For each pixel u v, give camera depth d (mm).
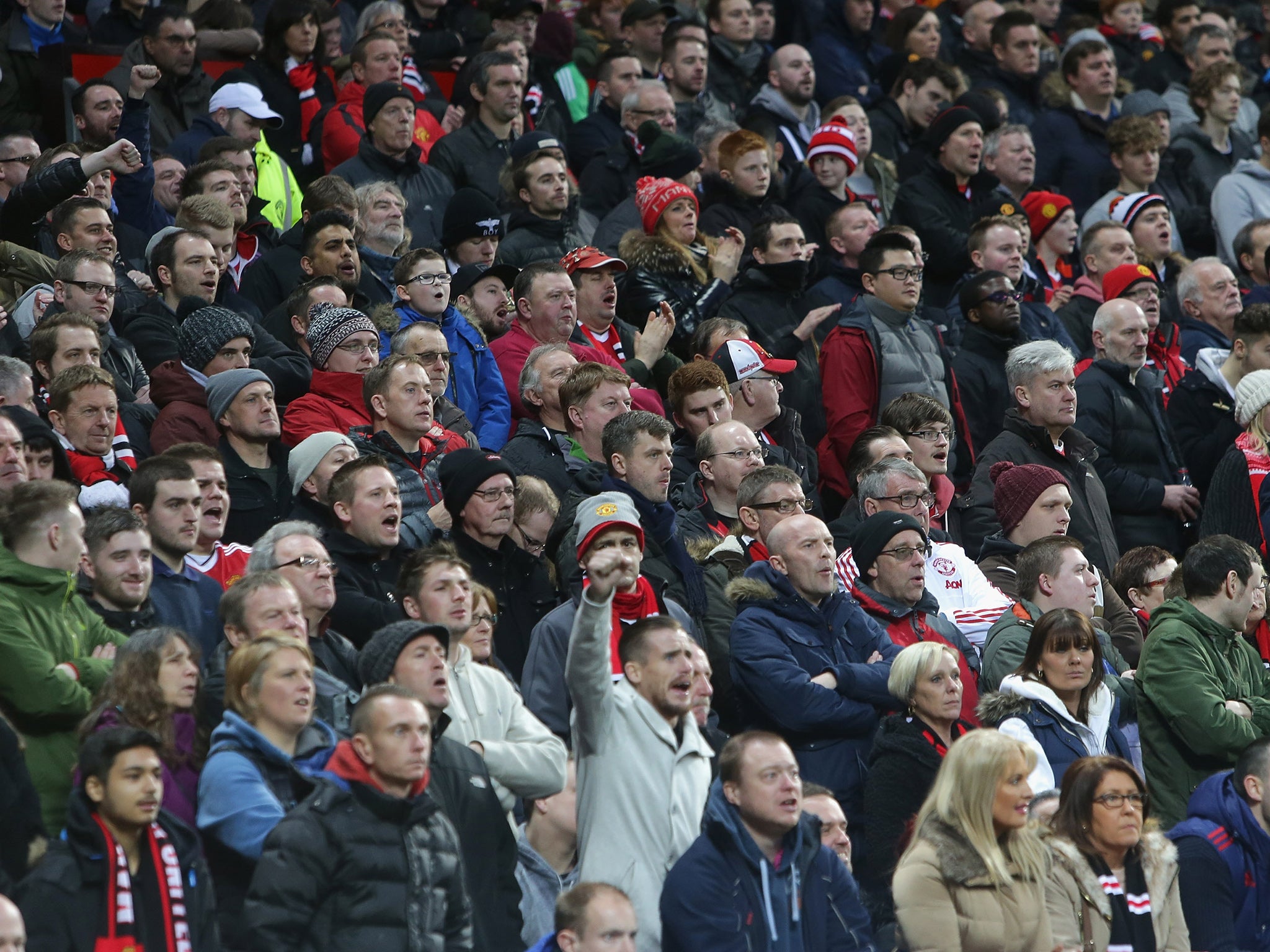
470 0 60031
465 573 26109
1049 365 37625
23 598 23812
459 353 36625
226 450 31234
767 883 23344
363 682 23781
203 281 35250
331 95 50062
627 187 47594
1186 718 29375
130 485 26938
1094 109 57844
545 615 29656
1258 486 37844
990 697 28500
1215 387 42625
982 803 23094
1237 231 54688
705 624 29750
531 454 33500
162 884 20875
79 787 20703
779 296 41625
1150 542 40000
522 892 24891
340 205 39219
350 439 31297
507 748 24812
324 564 25641
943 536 36500
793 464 36344
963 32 63000
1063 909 23797
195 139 44688
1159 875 24500
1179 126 58406
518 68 47406
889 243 40438
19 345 33375
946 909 22797
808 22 62062
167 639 22844
